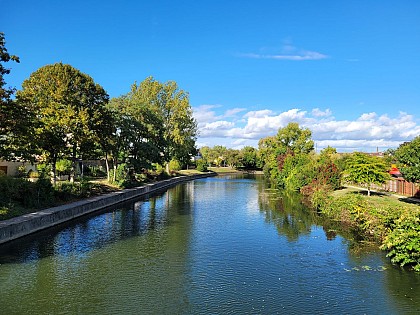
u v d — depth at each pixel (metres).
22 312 11.05
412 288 12.92
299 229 22.97
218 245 18.91
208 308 11.40
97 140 33.94
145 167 47.69
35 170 44.16
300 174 46.44
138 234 21.36
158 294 12.48
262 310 11.26
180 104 63.75
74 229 22.41
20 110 21.58
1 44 19.22
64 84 31.09
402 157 26.62
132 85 64.69
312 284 13.37
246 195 44.06
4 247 17.42
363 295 12.35
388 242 16.31
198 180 75.75
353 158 36.78
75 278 13.90
